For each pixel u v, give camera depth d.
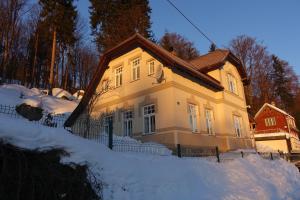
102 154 8.49
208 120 20.31
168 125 16.55
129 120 19.55
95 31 40.94
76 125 12.36
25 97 23.86
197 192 9.99
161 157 11.29
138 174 8.99
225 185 11.60
